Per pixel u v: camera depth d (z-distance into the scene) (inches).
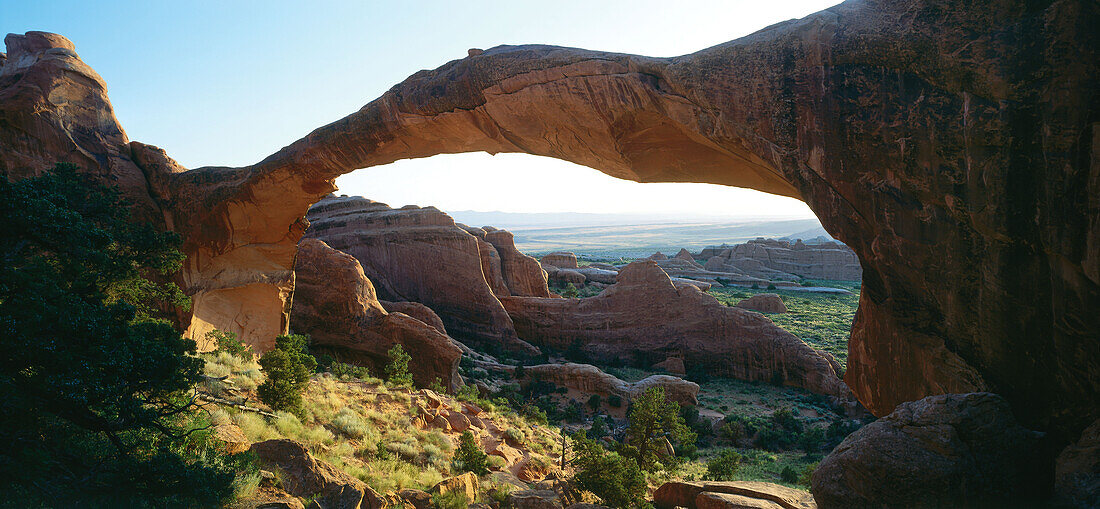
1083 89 384.2
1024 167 412.5
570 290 3870.6
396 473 609.0
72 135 986.7
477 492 591.5
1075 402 401.4
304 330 1765.5
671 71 607.5
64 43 1008.9
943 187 455.2
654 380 2132.1
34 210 356.2
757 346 2608.3
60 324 313.9
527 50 733.9
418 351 1753.2
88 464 343.6
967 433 376.2
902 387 503.2
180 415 426.6
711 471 1201.4
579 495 710.5
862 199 504.7
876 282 513.0
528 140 805.9
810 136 527.8
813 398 2379.4
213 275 1103.0
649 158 737.0
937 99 454.3
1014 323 426.9
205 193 1067.9
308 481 406.3
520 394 2050.9
